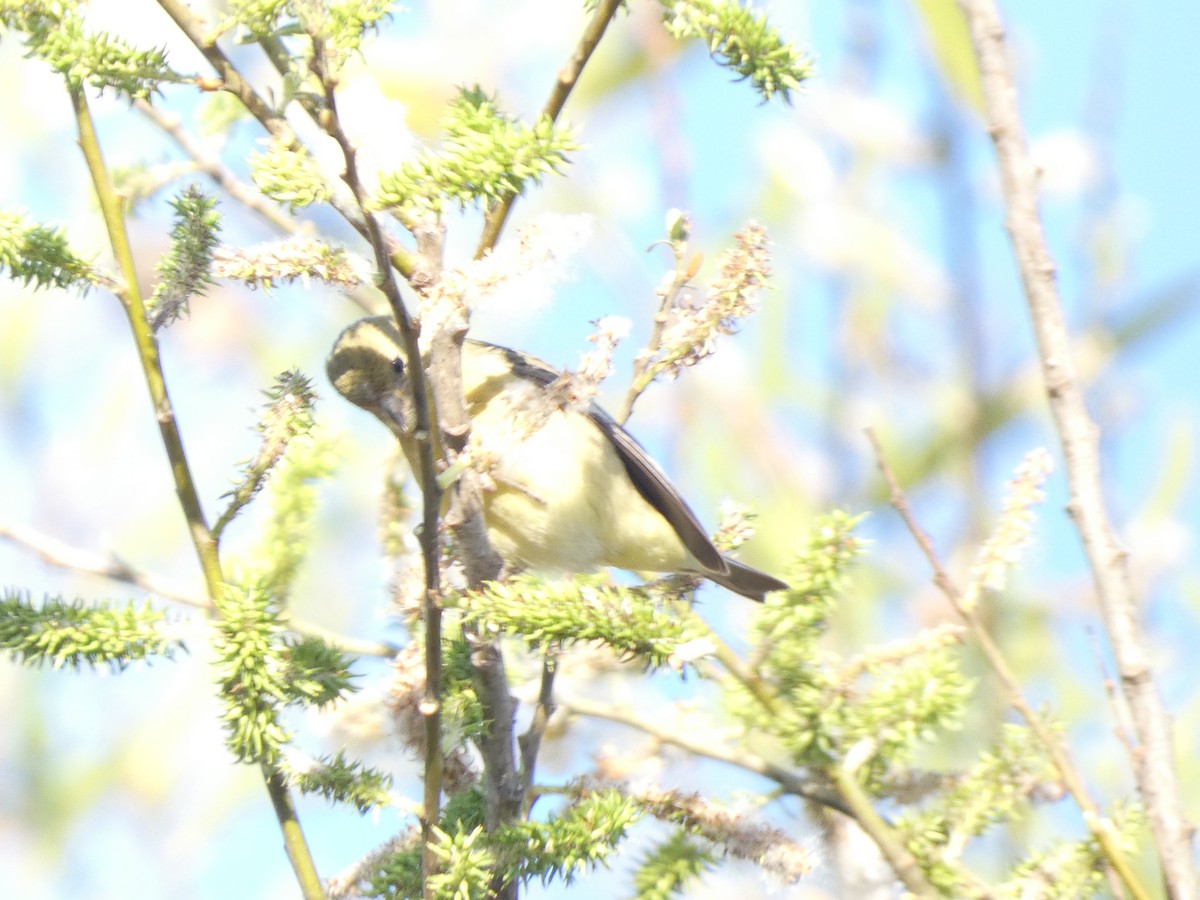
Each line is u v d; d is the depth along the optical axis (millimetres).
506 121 4219
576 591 4234
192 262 4246
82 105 4258
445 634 4293
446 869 4230
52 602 4242
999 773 4297
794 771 4324
